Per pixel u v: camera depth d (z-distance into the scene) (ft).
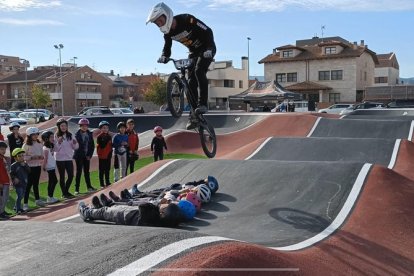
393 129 63.77
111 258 14.06
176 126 83.10
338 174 30.04
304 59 177.99
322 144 49.80
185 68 22.31
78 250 15.25
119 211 24.38
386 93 148.97
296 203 27.20
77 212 30.96
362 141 48.98
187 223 25.25
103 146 40.22
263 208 26.99
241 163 34.58
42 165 35.65
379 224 24.49
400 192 27.96
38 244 16.57
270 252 16.56
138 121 87.35
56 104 223.51
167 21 20.77
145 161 56.75
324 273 17.76
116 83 251.60
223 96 216.95
